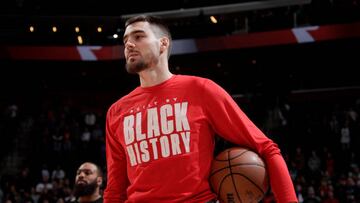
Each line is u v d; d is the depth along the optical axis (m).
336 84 16.27
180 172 1.78
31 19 13.71
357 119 13.63
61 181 11.06
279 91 15.39
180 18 13.18
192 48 14.88
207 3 14.67
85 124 14.74
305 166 12.27
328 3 14.05
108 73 16.69
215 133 1.93
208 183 1.83
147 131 1.85
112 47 15.45
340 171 12.34
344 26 14.05
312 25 14.66
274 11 12.99
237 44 14.64
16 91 16.39
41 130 13.98
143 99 1.94
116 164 2.03
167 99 1.89
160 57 1.95
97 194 4.45
